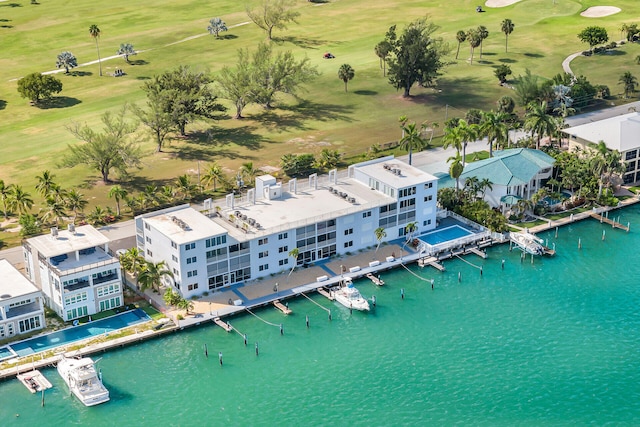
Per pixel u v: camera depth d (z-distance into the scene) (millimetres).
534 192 191125
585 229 181000
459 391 131000
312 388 131750
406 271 164500
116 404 127875
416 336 144750
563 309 152750
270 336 144125
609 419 124938
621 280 161875
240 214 162375
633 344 142625
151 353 139250
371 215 169125
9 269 148500
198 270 152250
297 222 160625
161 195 187000
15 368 132875
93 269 145000
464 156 195500
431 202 176000
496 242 174250
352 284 158500
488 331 146125
